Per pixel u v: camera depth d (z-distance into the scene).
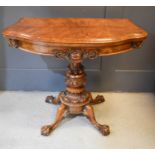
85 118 1.50
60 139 1.31
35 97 1.72
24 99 1.69
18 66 1.71
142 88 1.80
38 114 1.53
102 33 1.08
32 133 1.35
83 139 1.32
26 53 1.66
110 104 1.66
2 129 1.38
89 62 1.69
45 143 1.28
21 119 1.47
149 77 1.76
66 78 1.36
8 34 1.05
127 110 1.59
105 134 1.34
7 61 1.68
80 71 1.32
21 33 1.04
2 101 1.65
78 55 1.05
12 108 1.58
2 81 1.76
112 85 1.79
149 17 1.57
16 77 1.74
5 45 1.63
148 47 1.66
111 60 1.69
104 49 1.06
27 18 1.37
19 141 1.29
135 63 1.71
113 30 1.14
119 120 1.49
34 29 1.12
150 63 1.71
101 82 1.77
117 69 1.73
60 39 0.99
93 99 1.64
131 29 1.16
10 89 1.79
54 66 1.71
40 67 1.72
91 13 1.54
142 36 1.06
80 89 1.38
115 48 1.07
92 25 1.24
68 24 1.25
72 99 1.39
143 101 1.70
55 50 1.05
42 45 1.04
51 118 1.49
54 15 1.54
